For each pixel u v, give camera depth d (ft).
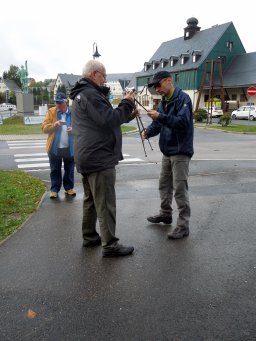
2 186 25.25
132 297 10.92
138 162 37.76
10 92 300.40
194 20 214.28
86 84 12.96
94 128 12.91
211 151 47.44
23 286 11.67
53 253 14.19
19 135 72.38
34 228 16.98
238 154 44.19
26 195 22.88
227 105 173.06
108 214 13.47
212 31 200.44
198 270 12.61
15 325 9.64
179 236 15.48
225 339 8.98
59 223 17.67
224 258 13.56
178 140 14.99
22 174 30.48
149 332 9.29
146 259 13.53
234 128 89.71
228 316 9.91
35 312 10.21
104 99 12.76
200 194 23.06
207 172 31.24
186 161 15.26
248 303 10.53
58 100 21.42
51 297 10.98
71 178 23.08
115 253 13.74
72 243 15.20
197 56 193.16
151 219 17.52
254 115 133.49
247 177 28.76
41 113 111.04
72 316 10.01
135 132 81.71
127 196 22.97
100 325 9.60
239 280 11.89
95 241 14.82
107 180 13.25
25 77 134.10
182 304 10.52
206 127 94.68
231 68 189.98
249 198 21.97
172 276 12.19
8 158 42.63
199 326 9.49
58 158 22.13
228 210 19.51
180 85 202.59
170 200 17.17
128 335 9.18
